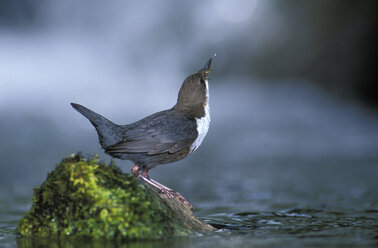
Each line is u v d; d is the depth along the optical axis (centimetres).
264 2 2045
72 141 1470
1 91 1931
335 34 1919
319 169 1090
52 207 504
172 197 607
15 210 748
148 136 625
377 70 1844
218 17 2094
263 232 541
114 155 628
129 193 495
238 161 1217
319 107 1811
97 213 486
